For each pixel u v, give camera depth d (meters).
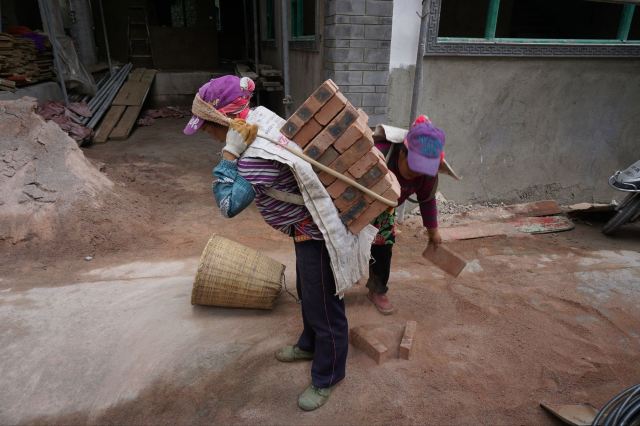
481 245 4.53
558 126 5.33
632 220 4.80
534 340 2.92
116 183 5.13
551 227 5.03
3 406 2.30
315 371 2.34
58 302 3.15
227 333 2.88
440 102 4.88
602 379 2.59
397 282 3.60
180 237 4.38
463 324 3.07
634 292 3.56
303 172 1.87
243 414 2.30
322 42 5.08
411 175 2.47
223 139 2.00
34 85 7.58
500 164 5.35
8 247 3.87
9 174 4.23
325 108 1.88
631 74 5.29
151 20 14.16
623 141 5.62
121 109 9.02
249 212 5.12
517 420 2.30
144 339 2.80
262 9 10.36
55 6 9.09
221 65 13.79
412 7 4.45
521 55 4.83
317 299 2.15
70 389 2.41
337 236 2.00
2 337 2.77
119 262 3.83
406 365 2.64
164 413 2.30
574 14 9.80
